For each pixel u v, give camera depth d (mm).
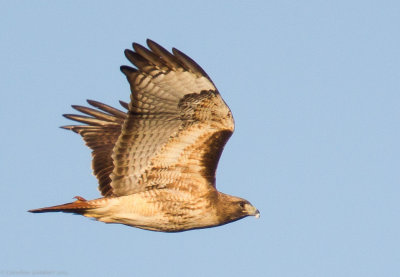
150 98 15375
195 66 15102
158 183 16344
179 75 15234
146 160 16031
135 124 15531
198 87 15320
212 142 16062
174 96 15430
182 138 15977
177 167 16266
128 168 15977
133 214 16344
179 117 15688
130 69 14969
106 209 16234
